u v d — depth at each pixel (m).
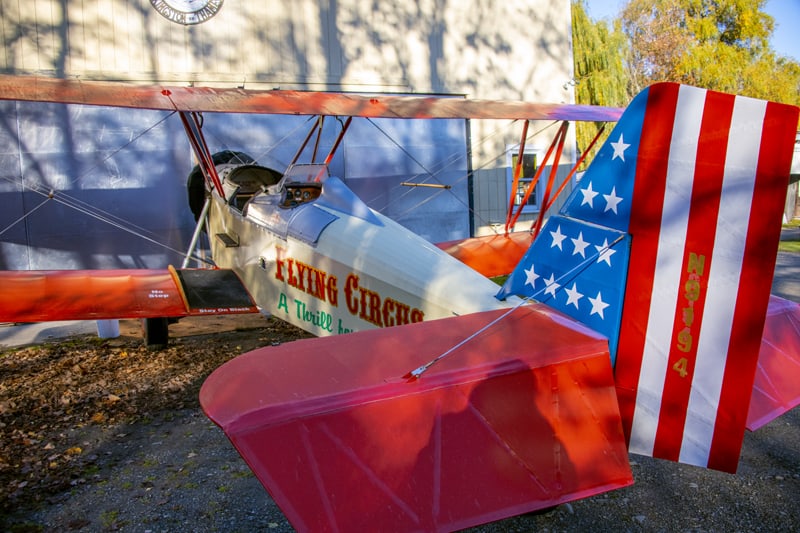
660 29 31.00
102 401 4.64
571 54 11.96
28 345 6.23
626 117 2.40
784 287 8.59
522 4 11.37
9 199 8.24
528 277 2.86
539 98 11.71
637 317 2.39
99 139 8.68
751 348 2.20
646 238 2.37
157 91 5.29
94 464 3.62
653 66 31.67
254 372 2.10
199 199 7.93
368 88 10.16
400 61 10.38
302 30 9.62
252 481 3.40
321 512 1.67
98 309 4.91
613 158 2.46
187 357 5.79
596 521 2.95
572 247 2.63
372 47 10.15
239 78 9.26
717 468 2.30
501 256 7.16
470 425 2.01
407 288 3.80
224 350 6.05
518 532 2.86
